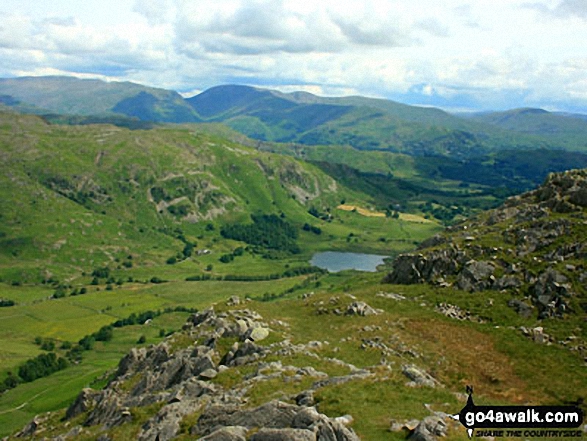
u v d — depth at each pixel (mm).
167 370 73500
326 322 87750
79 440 56812
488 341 74375
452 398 45625
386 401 42406
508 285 91375
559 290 83688
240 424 38344
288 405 37969
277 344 69375
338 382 48062
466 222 138750
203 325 88875
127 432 50469
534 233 102188
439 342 74562
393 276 115750
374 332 78375
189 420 45062
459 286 97062
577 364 65000
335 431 32938
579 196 109750
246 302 104688
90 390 84062
